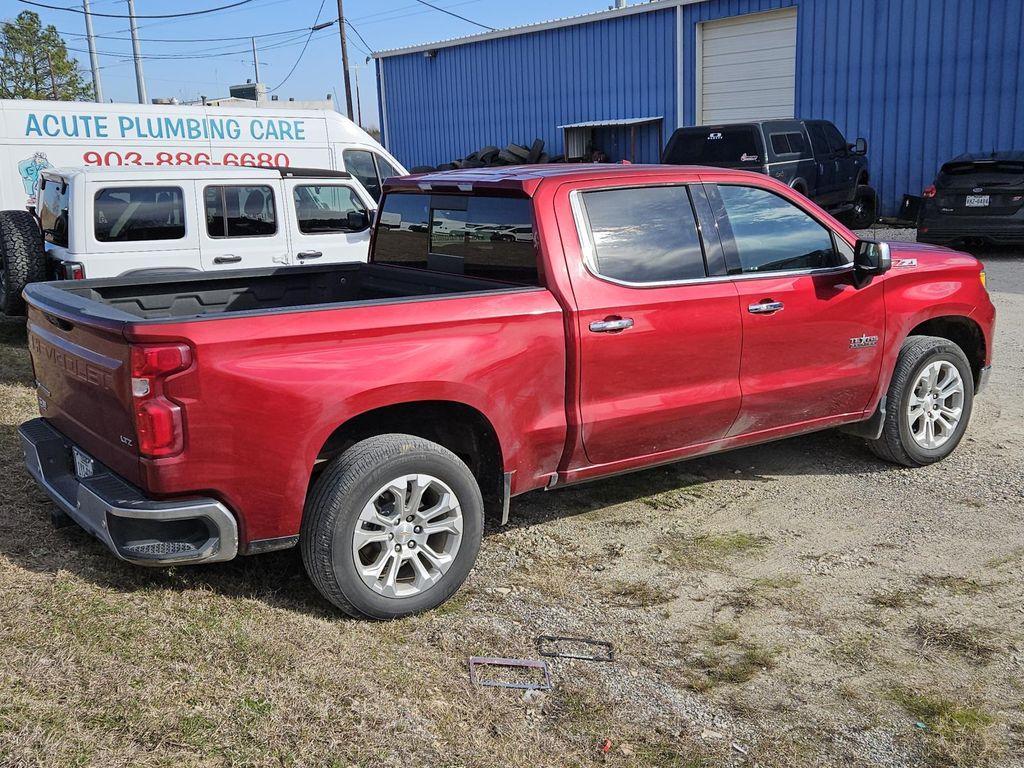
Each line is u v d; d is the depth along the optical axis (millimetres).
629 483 5395
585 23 24188
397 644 3541
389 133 29578
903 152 19359
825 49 20125
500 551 4461
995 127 18062
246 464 3361
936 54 18531
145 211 8266
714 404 4582
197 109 11367
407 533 3682
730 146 14875
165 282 4703
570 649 3570
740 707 3230
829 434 6309
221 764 2709
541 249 4074
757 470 5613
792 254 4879
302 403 3406
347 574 3543
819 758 2963
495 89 26594
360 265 5355
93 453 3701
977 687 3348
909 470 5570
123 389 3262
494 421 3902
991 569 4250
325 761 2775
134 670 3121
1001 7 17547
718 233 4598
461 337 3771
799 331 4848
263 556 4203
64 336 3770
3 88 54625
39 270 8297
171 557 3348
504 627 3719
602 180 4281
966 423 5695
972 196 13586
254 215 8859
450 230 4684
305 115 12156
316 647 3410
